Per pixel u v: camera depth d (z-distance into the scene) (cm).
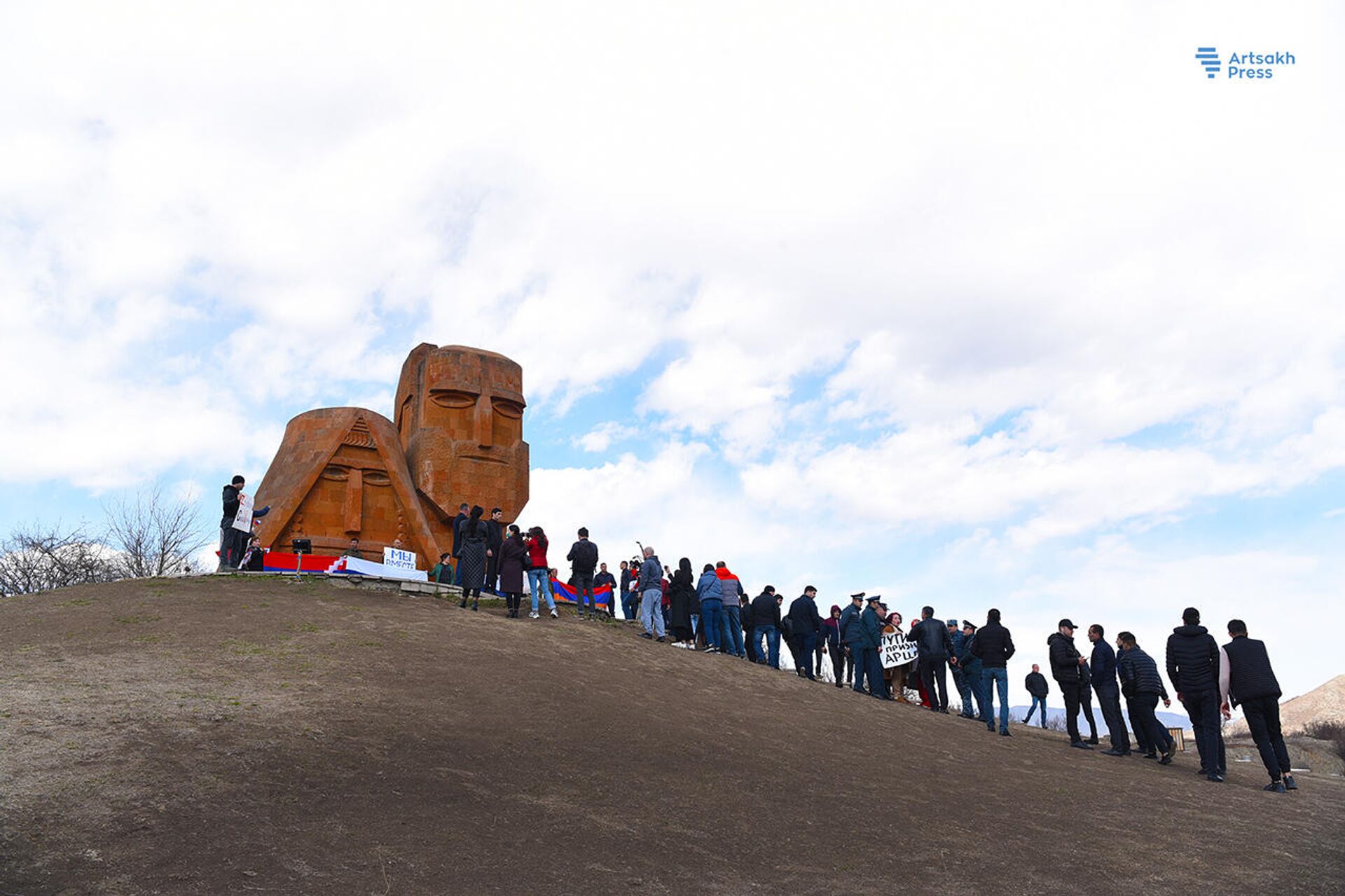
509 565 1703
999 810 863
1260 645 1126
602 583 2242
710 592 1822
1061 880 656
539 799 736
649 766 868
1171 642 1211
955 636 1744
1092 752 1367
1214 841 779
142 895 500
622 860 625
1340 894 636
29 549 3203
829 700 1448
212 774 695
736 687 1413
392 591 1808
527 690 1113
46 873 514
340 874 550
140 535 3438
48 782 645
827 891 604
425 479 2430
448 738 870
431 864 581
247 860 555
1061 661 1453
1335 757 1873
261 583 1711
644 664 1433
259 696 939
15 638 1158
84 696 876
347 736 834
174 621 1300
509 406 2597
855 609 1700
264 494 2314
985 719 1499
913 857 689
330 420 2394
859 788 891
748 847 680
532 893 554
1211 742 1156
